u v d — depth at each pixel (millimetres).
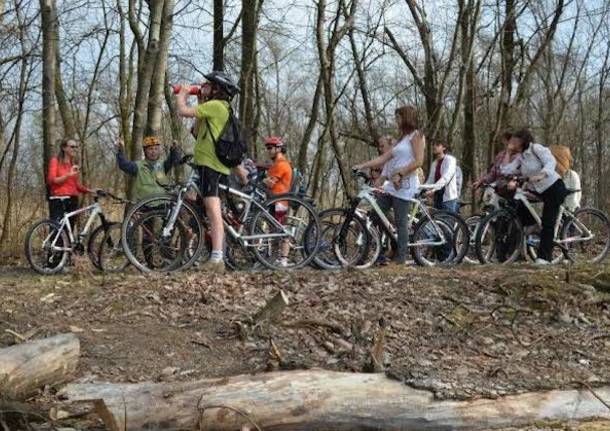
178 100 6852
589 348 5602
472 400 4195
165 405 3922
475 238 8680
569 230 8977
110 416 3561
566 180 9742
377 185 8078
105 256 7895
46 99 10656
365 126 17859
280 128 20594
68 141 8797
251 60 13805
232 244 7512
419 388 4215
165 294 6016
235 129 6961
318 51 13695
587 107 22500
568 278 6984
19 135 12180
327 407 3998
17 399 4035
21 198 13555
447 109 17141
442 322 5836
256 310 5758
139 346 5035
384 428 4000
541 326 6035
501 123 16016
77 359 4590
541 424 4117
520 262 8719
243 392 4012
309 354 4953
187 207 7098
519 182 8594
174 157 8602
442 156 9422
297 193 8203
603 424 4125
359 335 5266
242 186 7695
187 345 5090
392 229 8031
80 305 5758
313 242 7703
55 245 8281
